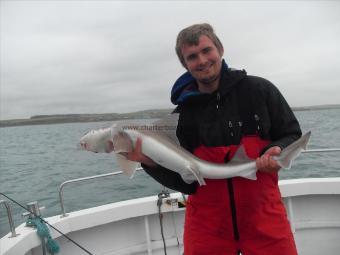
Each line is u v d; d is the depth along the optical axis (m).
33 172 18.20
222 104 2.45
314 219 4.10
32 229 3.43
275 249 2.40
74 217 3.73
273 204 2.44
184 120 2.56
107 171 17.20
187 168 2.37
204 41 2.31
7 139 57.16
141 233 4.04
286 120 2.42
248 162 2.33
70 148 33.31
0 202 3.23
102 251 3.92
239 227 2.44
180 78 2.64
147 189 11.69
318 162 14.23
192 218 2.57
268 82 2.47
